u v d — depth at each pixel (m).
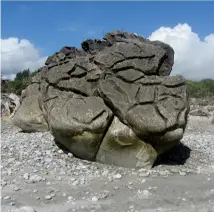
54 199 4.29
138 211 3.99
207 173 5.39
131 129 5.29
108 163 5.54
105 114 5.34
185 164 5.86
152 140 5.30
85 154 5.61
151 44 6.23
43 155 5.88
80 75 6.02
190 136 9.17
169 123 5.14
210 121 12.77
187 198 4.36
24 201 4.21
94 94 5.71
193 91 22.48
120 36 6.82
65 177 5.01
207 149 7.05
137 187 4.66
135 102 5.32
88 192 4.49
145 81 5.50
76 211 3.98
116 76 5.65
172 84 5.49
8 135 7.89
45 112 6.15
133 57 5.79
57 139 5.84
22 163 5.52
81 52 7.21
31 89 8.04
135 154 5.37
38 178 4.89
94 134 5.33
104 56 5.89
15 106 12.54
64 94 5.93
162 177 5.09
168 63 6.30
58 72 6.21
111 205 4.14
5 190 4.54
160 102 5.32
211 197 4.39
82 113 5.38
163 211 4.00
